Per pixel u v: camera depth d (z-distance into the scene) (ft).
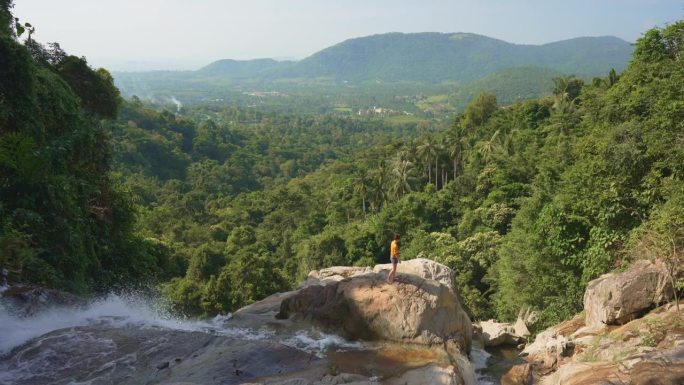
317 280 54.95
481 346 48.34
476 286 127.03
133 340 32.86
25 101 56.75
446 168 231.50
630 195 57.26
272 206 282.77
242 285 122.83
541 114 223.51
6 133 52.60
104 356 30.45
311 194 301.43
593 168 60.85
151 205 273.95
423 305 35.32
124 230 78.69
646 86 65.92
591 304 48.11
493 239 132.67
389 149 346.74
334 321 36.76
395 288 36.60
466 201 174.70
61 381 27.76
